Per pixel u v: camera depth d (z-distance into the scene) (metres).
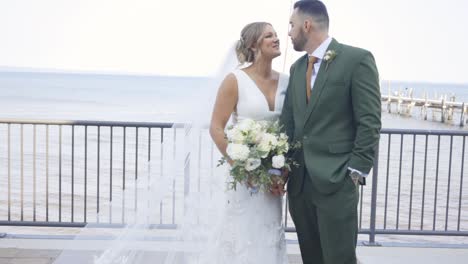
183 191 3.63
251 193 3.43
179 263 3.60
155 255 3.62
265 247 3.46
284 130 3.48
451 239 7.62
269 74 3.61
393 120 40.03
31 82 100.56
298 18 3.31
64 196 9.48
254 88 3.51
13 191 9.98
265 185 3.41
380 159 16.31
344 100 3.23
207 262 3.52
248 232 3.45
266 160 3.38
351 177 3.18
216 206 3.56
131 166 12.81
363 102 3.16
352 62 3.20
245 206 3.46
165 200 3.64
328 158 3.25
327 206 3.24
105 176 11.48
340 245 3.27
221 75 3.63
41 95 57.91
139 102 46.75
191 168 3.63
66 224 5.16
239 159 3.28
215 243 3.52
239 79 3.51
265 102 3.51
